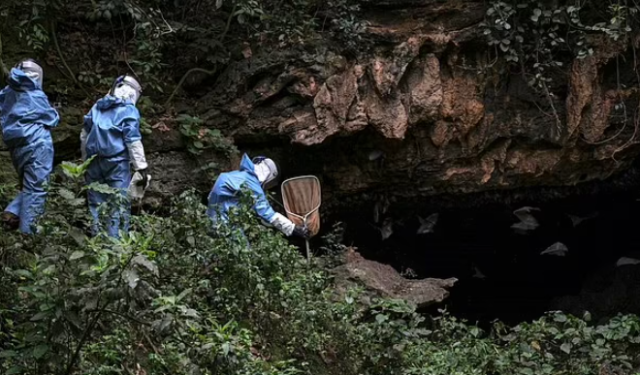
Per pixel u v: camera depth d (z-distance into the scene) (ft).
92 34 35.01
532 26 36.68
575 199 41.42
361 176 37.91
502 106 37.52
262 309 25.68
